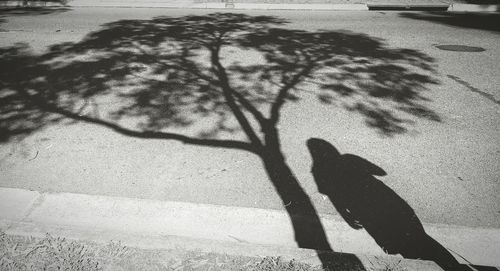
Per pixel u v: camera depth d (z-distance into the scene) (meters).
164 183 4.44
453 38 9.84
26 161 4.86
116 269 3.02
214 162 4.82
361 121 5.82
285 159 4.89
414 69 7.79
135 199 4.17
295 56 8.57
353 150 5.09
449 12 12.98
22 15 12.84
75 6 14.42
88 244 3.25
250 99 6.53
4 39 9.99
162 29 10.88
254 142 5.27
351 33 10.36
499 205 4.09
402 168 4.71
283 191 4.31
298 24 11.38
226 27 11.05
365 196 4.23
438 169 4.68
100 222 3.88
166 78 7.39
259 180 4.49
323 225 3.85
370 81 7.23
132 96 6.64
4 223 3.47
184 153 5.02
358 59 8.37
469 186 4.37
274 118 5.91
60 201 4.15
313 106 6.29
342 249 3.60
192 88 6.95
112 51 8.98
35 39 9.99
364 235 3.74
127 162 4.83
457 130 5.54
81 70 7.80
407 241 3.67
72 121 5.82
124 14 13.00
